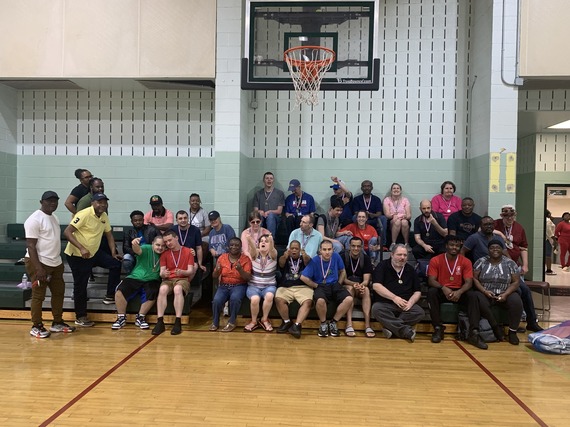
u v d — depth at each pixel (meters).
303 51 5.08
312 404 2.93
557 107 6.15
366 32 5.12
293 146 6.46
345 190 5.93
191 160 6.46
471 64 6.20
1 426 2.58
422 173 6.33
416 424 2.68
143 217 5.21
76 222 4.48
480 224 4.86
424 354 3.99
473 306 4.35
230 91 5.76
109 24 5.73
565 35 5.37
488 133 5.58
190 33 5.71
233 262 4.79
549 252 9.01
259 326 4.82
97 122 6.51
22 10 5.74
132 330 4.61
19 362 3.62
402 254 4.50
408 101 6.34
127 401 2.93
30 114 6.53
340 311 4.54
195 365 3.61
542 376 3.47
